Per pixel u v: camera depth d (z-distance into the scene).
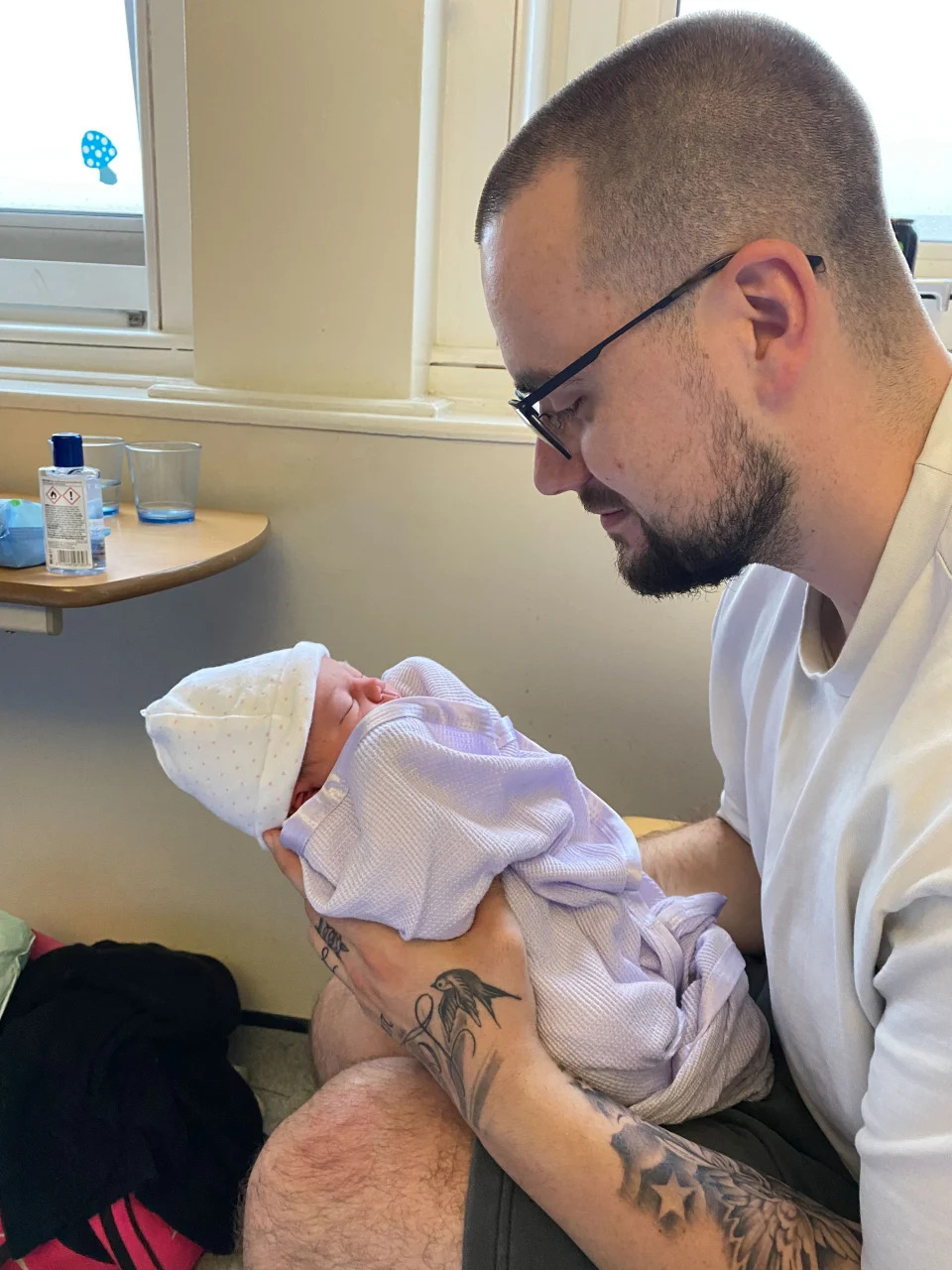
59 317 1.50
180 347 1.43
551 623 1.26
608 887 0.86
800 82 0.63
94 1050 1.13
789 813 0.78
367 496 1.23
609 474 0.71
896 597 0.64
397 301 1.19
